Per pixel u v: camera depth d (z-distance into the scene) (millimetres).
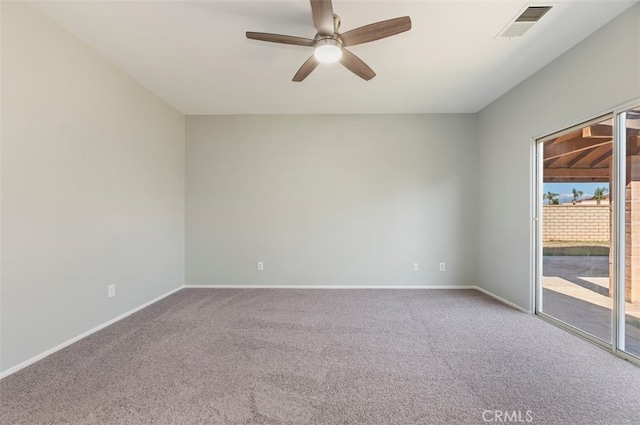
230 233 4320
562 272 2840
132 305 3225
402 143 4262
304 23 2248
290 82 3254
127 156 3125
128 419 1588
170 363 2164
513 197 3408
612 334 2309
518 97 3299
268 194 4297
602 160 2387
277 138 4297
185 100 3777
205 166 4320
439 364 2156
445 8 2057
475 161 4227
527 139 3162
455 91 3492
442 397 1777
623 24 2104
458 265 4246
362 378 1981
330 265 4277
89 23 2266
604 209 2396
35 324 2168
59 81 2330
